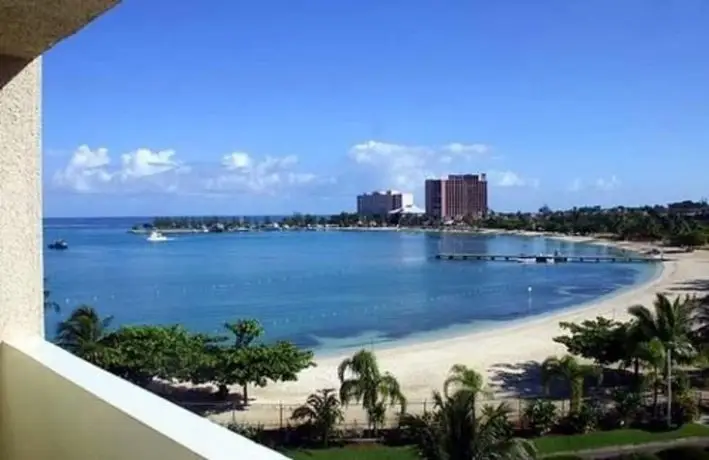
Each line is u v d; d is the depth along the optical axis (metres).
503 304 48.19
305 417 17.62
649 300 47.62
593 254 92.06
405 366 27.78
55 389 1.69
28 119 2.29
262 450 0.99
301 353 22.77
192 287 56.53
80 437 1.50
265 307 46.31
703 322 31.70
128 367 20.81
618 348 23.67
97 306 45.91
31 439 1.85
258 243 120.38
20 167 2.26
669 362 20.05
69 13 1.81
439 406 14.22
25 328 2.24
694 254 87.38
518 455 12.28
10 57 2.22
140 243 115.12
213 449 0.99
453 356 29.83
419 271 70.88
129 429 1.23
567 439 17.45
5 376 2.10
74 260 80.06
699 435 17.95
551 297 51.56
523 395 22.06
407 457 15.59
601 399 20.77
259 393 22.41
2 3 1.73
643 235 111.06
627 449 16.98
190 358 21.20
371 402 17.64
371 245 114.69
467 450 12.06
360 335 36.50
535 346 31.91
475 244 116.31
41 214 2.34
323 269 71.94
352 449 16.44
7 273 2.20
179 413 1.23
